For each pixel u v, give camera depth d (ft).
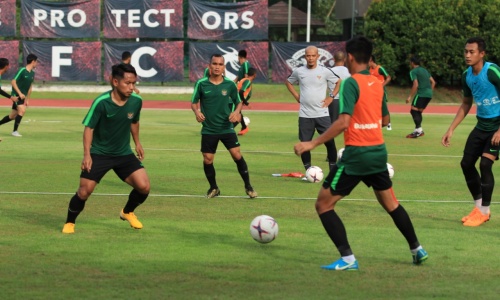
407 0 254.06
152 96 242.37
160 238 55.88
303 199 74.02
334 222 46.68
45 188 78.59
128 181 57.72
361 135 45.37
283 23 342.23
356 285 43.42
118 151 56.80
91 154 56.44
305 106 89.71
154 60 242.37
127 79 54.13
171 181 84.94
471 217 62.80
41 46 241.35
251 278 44.78
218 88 72.64
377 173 46.21
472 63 61.93
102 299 40.09
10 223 60.75
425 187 83.15
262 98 242.99
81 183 56.24
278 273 46.03
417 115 140.05
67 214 59.52
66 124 154.20
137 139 59.11
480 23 252.42
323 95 89.45
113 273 45.60
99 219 62.90
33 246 52.70
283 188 81.10
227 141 73.36
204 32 241.55
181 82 268.41
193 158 105.91
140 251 51.57
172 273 45.78
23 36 241.55
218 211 67.31
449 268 47.80
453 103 247.50
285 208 69.10
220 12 240.53
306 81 89.40
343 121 44.19
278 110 207.10
